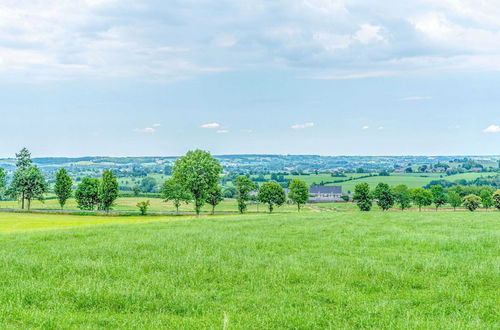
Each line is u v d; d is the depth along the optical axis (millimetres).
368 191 131125
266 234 29109
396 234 28859
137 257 20922
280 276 17516
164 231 30875
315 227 33312
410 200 147875
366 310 13711
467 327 12102
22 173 126875
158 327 12070
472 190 164375
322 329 12422
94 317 12773
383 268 18531
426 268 18672
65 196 134000
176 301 14375
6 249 23109
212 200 122625
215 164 98062
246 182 128125
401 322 12555
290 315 13188
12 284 16047
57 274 17594
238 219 42469
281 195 134875
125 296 14688
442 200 147875
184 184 97750
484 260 20438
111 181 115875
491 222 38125
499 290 15734
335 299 14867
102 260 19844
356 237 27766
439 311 13703
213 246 23922
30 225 63562
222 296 15281
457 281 16922
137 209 135625
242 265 19375
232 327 12109
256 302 14562
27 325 11906
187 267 18781
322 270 18500
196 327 12164
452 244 24609
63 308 13555
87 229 32844
